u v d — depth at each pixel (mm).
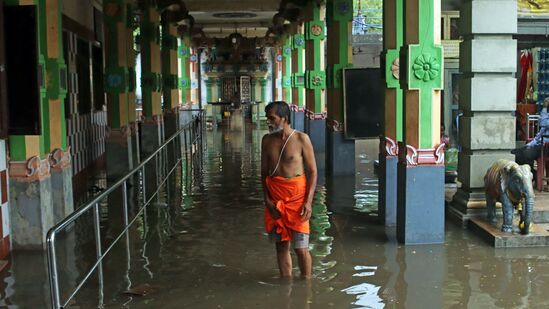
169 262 5613
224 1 18047
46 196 6230
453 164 9469
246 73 27672
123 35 10367
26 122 5867
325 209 7910
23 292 4844
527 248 6008
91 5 12078
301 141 4914
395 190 6984
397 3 7086
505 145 6875
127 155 10484
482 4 6816
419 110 6066
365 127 10555
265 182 5035
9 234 6020
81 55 11289
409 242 6176
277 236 5035
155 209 7906
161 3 13750
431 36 6012
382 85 7230
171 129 16172
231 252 5930
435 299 4613
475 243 6195
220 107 26969
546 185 7934
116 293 4801
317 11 13195
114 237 6500
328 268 5398
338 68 10625
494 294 4707
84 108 11523
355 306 4484
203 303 4582
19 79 5820
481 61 6855
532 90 11625
